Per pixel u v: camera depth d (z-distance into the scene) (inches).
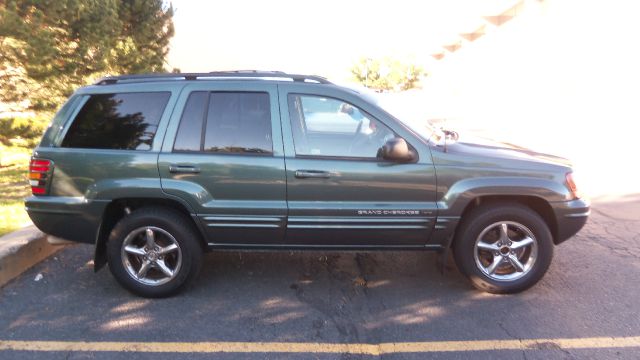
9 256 183.6
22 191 296.2
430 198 162.2
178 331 148.9
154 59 541.6
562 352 136.2
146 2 505.7
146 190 161.8
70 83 405.7
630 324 150.7
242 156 162.1
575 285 178.1
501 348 138.6
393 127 164.6
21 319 155.9
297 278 186.1
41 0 345.4
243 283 181.9
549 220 170.7
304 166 160.6
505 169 163.0
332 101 165.8
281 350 138.6
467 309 161.5
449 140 175.5
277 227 163.9
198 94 166.1
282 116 164.1
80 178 164.4
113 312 160.9
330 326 151.6
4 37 335.0
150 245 167.0
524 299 167.9
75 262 201.8
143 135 165.0
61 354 137.0
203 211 162.2
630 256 205.9
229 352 137.7
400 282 182.2
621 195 311.7
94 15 399.2
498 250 167.3
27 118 404.2
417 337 144.9
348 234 164.6
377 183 160.9
